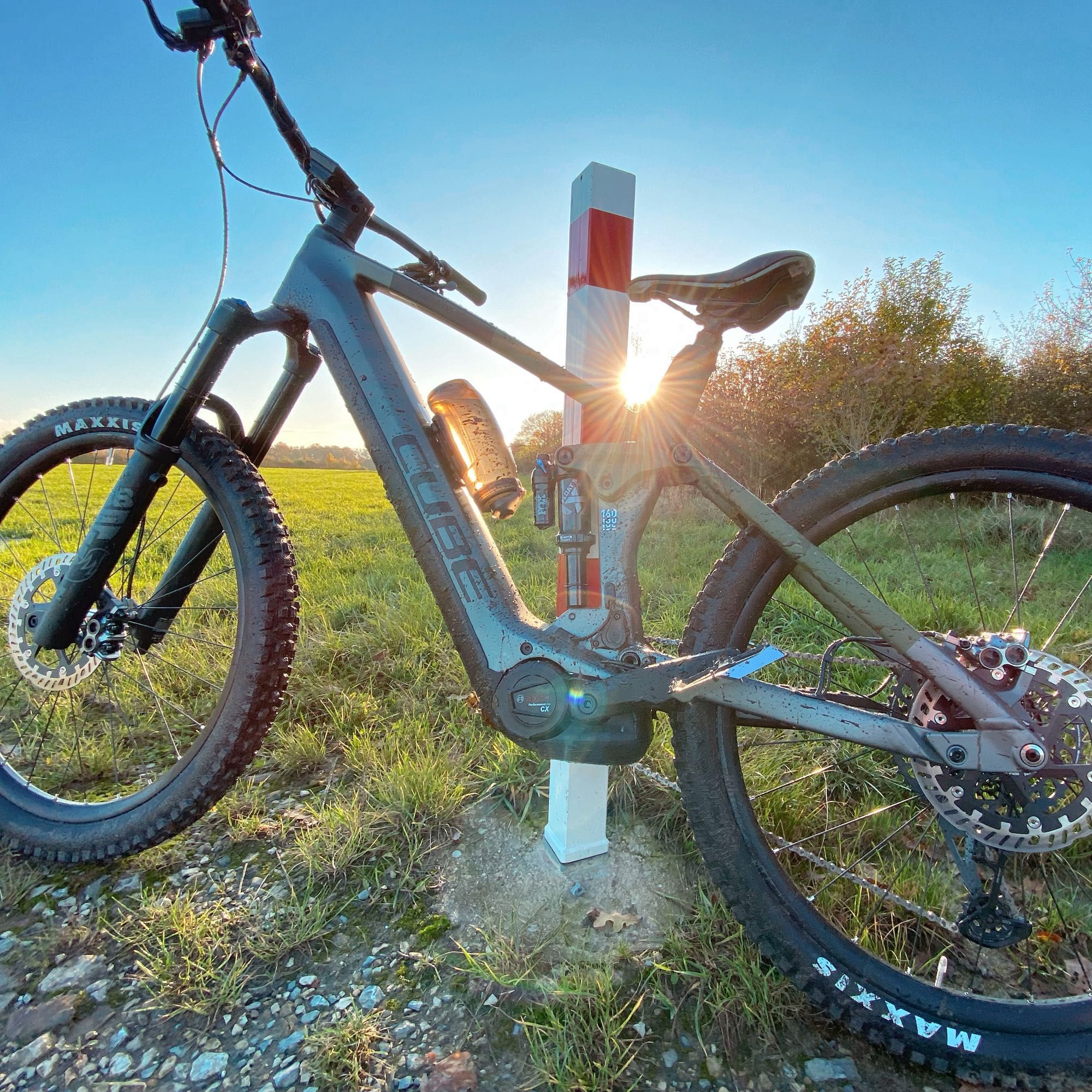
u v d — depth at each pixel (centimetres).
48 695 215
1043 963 134
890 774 182
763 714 120
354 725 228
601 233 146
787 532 125
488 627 134
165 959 133
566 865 159
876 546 391
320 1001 126
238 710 148
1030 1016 114
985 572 355
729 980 128
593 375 147
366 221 153
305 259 147
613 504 135
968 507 308
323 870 157
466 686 249
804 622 264
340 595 380
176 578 171
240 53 127
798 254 117
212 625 285
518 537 590
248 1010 125
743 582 132
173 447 149
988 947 127
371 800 181
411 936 141
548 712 127
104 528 151
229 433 173
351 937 141
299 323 151
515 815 178
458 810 180
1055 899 142
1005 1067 111
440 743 211
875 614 120
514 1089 110
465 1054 116
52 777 196
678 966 131
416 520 138
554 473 137
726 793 130
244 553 150
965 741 112
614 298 148
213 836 172
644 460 132
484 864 162
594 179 144
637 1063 115
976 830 116
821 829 169
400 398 141
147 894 152
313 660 273
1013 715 112
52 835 158
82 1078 113
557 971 132
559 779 160
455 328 140
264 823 177
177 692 241
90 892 153
